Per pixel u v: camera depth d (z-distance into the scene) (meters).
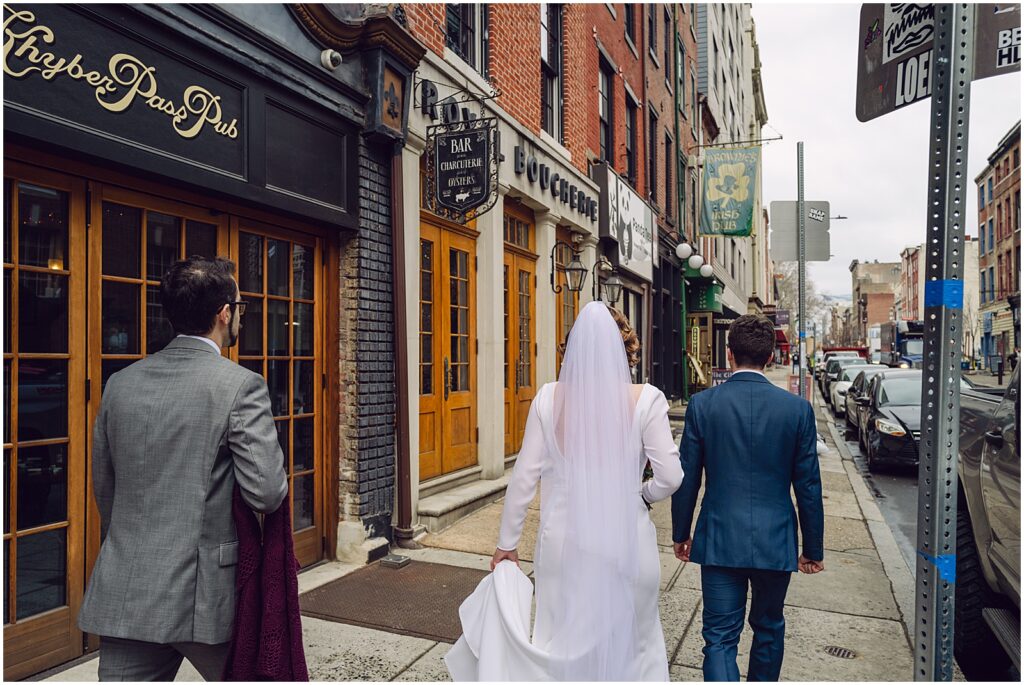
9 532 3.17
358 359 5.31
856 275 124.25
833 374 24.30
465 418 7.32
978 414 3.70
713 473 2.93
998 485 3.20
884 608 4.55
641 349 14.48
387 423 5.61
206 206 4.23
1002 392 3.99
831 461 10.47
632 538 2.38
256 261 4.68
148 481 2.06
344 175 5.23
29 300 3.28
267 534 2.15
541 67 9.59
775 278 78.62
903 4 2.49
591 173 11.20
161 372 2.15
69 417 3.43
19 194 3.24
